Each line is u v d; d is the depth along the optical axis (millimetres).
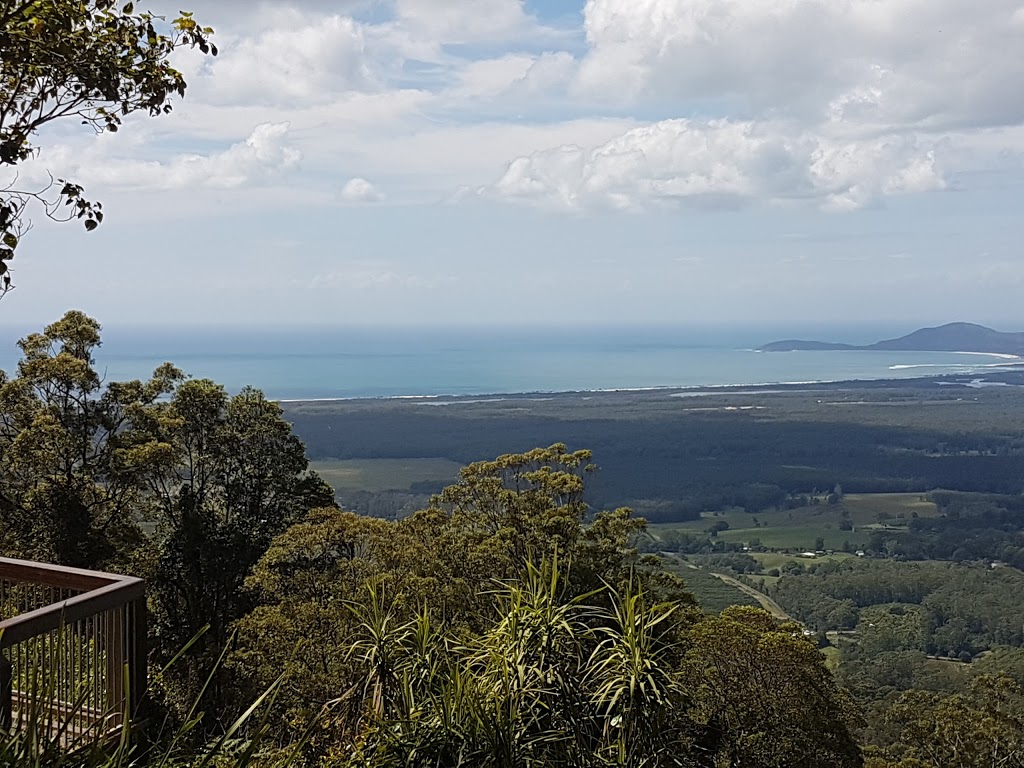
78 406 14750
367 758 2943
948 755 16234
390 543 11617
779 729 11422
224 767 2291
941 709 16938
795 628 13211
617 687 3031
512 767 2725
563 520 12648
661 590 13930
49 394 14547
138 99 4551
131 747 2150
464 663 3205
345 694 3535
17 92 4352
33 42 4086
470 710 2822
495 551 11734
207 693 10734
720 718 10789
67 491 14055
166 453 14289
